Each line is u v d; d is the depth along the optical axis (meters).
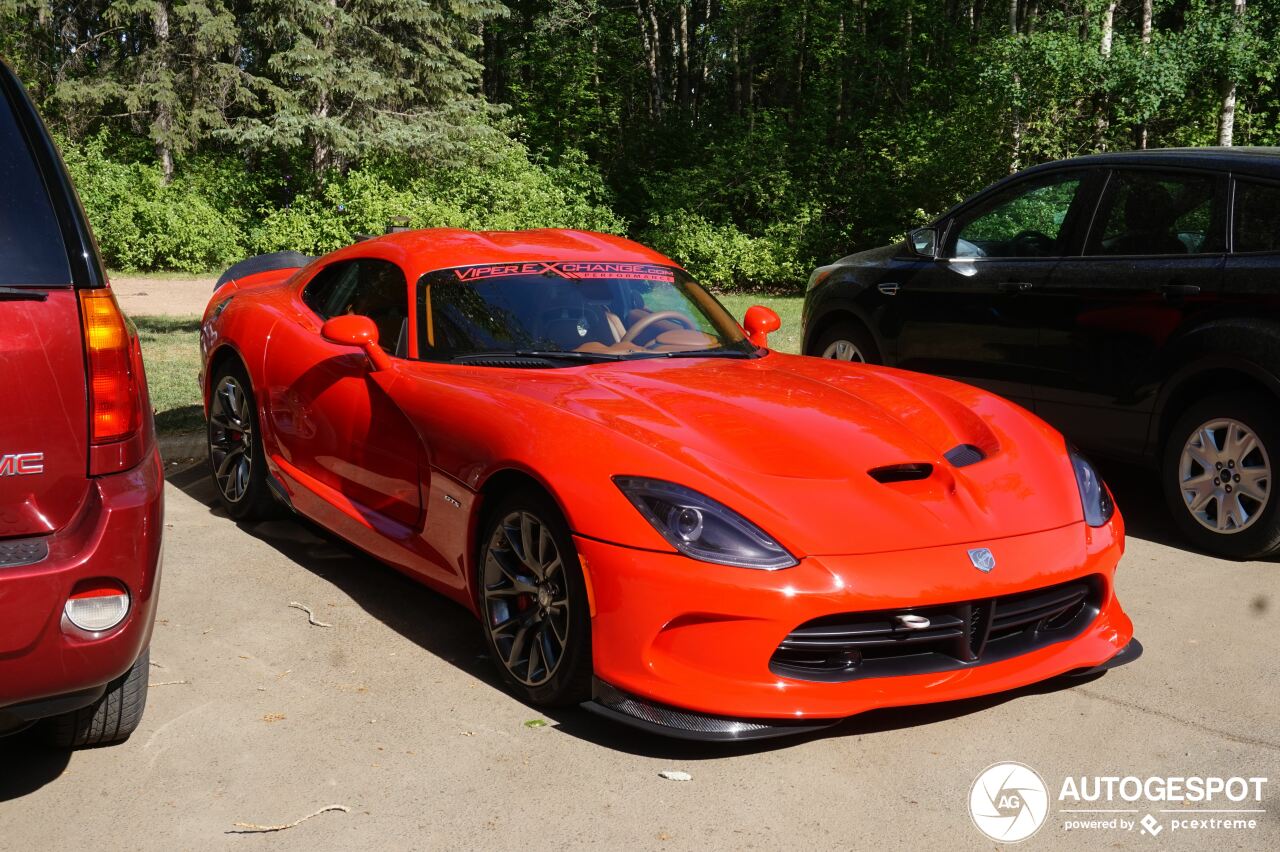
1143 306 4.86
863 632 2.83
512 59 29.83
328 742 2.93
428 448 3.55
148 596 2.47
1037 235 5.46
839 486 2.98
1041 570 2.98
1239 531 4.52
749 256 20.75
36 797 2.63
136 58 24.08
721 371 3.76
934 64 25.05
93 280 2.45
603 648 2.88
